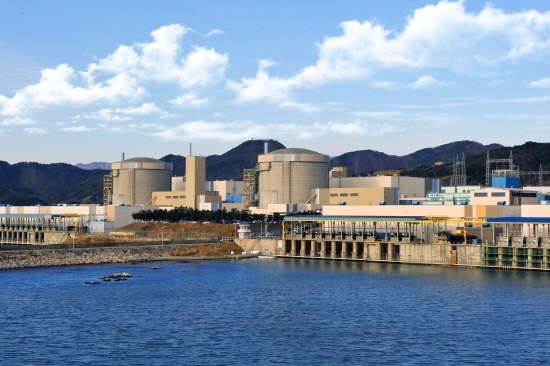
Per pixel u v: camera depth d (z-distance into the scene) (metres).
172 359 113.50
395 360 112.88
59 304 158.00
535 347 120.06
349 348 120.00
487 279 197.12
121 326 136.12
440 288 180.62
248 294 172.75
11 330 132.38
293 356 115.19
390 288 181.50
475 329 133.00
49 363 111.38
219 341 124.81
